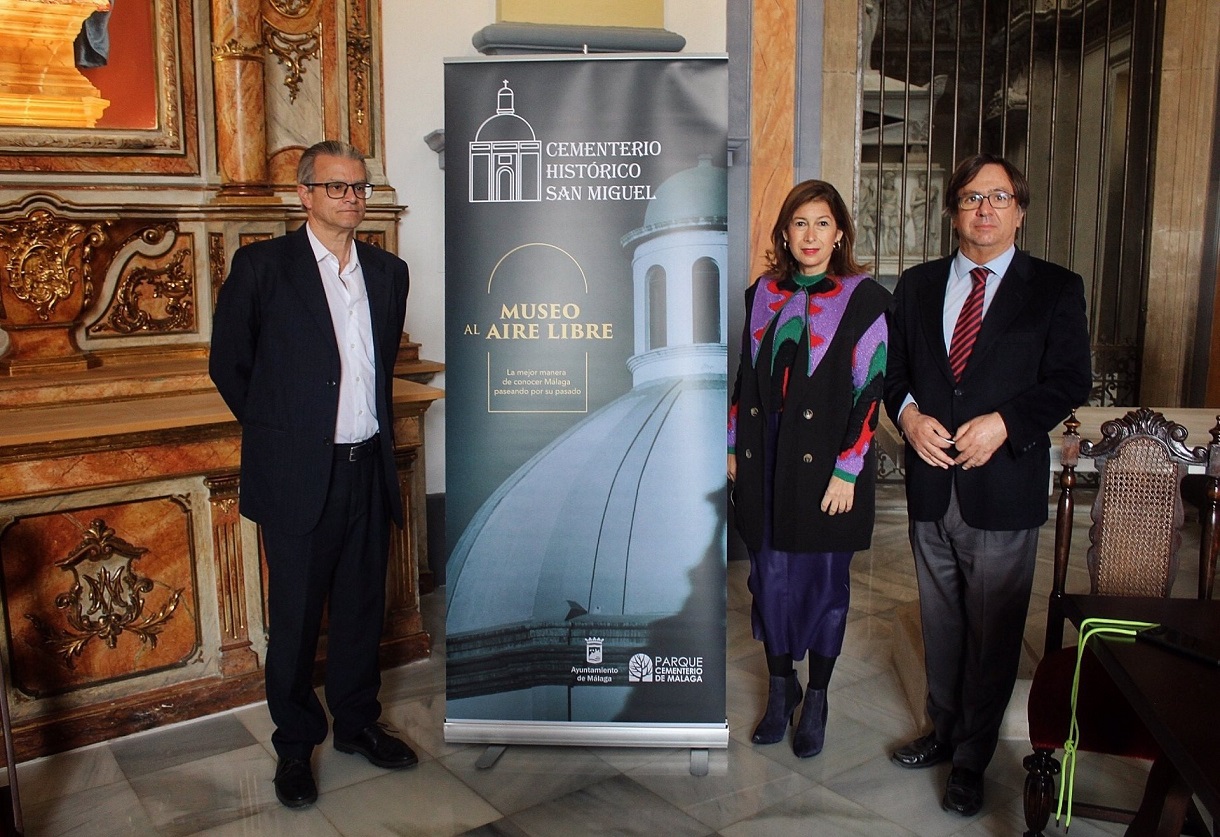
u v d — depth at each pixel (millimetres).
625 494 2686
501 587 2734
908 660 3275
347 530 2672
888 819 2506
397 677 3404
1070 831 2430
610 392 2652
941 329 2516
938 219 6141
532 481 2695
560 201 2596
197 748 2910
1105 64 5715
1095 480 5875
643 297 2617
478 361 2660
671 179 2574
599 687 2756
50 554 2811
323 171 2520
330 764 2816
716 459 2662
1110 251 5859
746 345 2734
